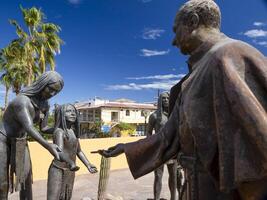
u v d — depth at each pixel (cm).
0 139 382
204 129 166
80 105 5356
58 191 428
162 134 204
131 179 1099
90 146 1184
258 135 144
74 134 446
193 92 172
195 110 169
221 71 160
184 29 193
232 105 153
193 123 169
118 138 1320
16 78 2256
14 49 2262
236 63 161
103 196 700
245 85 153
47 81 378
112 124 4534
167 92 611
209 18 188
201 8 188
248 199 154
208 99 167
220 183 157
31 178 415
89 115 4872
